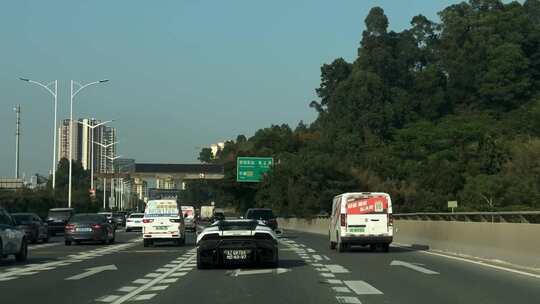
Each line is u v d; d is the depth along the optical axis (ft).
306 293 51.93
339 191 280.51
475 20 392.88
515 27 377.71
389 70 390.01
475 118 345.51
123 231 224.33
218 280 61.46
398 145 332.80
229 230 72.54
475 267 73.97
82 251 107.55
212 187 400.06
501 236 83.20
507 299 48.75
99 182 486.79
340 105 376.68
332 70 427.74
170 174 458.50
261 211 155.63
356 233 100.17
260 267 74.13
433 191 282.36
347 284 57.88
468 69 372.17
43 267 76.64
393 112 362.12
